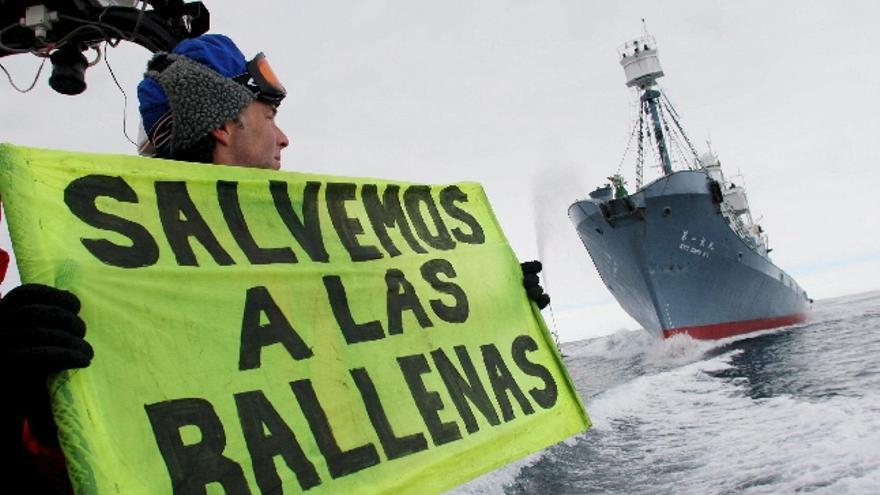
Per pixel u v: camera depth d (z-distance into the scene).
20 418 1.32
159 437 1.54
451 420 2.17
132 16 4.63
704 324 27.03
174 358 1.67
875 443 7.44
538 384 2.55
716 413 11.75
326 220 2.31
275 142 2.41
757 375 16.84
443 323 2.41
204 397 1.67
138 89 2.34
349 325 2.12
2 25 4.56
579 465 8.84
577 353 40.88
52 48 4.66
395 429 2.01
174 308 1.74
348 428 1.91
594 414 13.23
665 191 23.66
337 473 1.80
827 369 15.32
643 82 31.16
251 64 2.33
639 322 32.03
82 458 1.37
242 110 2.24
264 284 1.97
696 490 7.00
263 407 1.77
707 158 34.12
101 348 1.55
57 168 1.71
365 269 2.29
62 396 1.38
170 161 1.98
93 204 1.74
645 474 8.00
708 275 25.81
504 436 2.27
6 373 1.24
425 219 2.69
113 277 1.66
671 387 16.86
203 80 2.17
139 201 1.85
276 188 2.22
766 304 31.36
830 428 8.61
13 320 1.27
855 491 6.02
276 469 1.70
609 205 24.73
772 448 8.13
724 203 26.41
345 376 2.00
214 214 2.01
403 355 2.20
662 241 24.72
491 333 2.55
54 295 1.32
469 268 2.66
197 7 5.04
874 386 11.46
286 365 1.89
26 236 1.57
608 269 28.34
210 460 1.60
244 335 1.84
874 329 24.19
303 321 2.01
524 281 2.85
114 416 1.49
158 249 1.81
